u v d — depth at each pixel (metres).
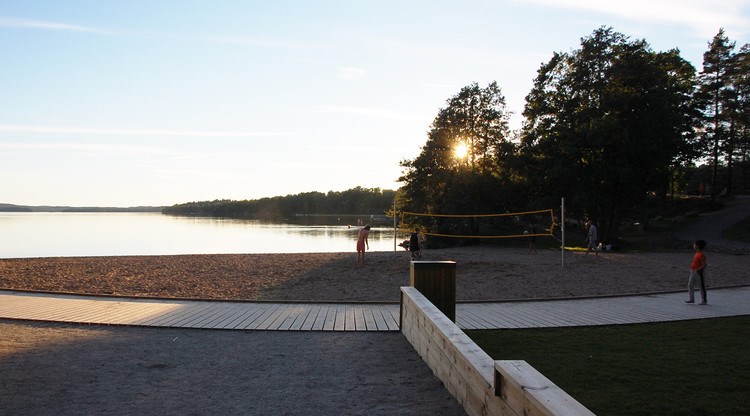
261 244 40.69
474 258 22.36
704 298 10.70
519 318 9.19
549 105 34.59
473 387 4.24
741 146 50.44
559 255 23.77
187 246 38.81
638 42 31.88
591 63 32.75
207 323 8.72
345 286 14.70
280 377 5.75
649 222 47.22
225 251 34.00
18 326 8.44
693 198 53.66
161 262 20.48
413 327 7.13
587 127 30.02
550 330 8.20
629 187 30.27
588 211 32.22
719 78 51.06
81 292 12.52
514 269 18.08
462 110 37.53
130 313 9.55
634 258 21.67
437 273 8.07
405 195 38.47
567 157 31.66
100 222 99.88
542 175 32.84
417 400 4.90
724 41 51.09
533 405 2.96
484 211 34.66
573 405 2.80
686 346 7.00
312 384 5.48
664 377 5.55
